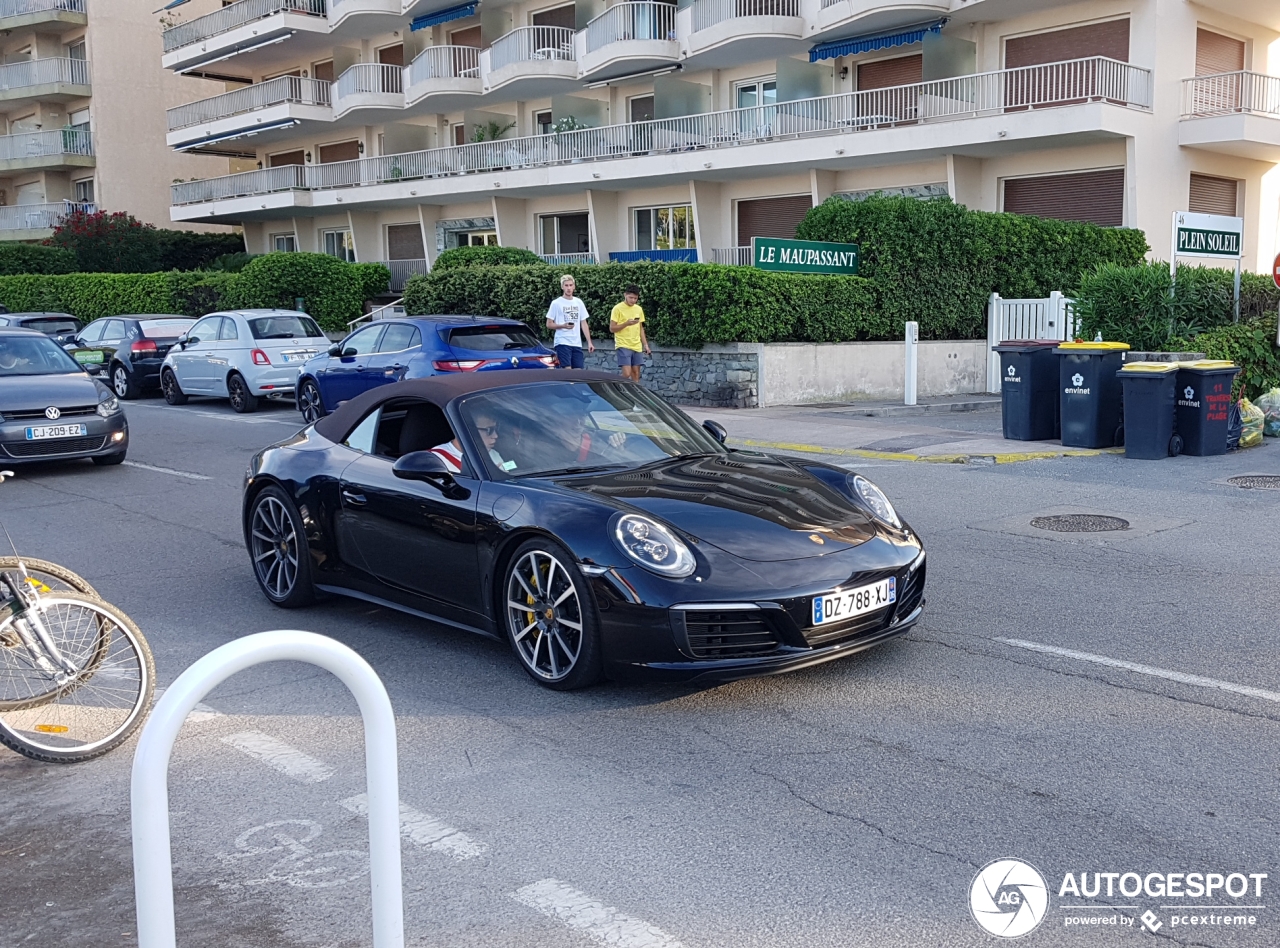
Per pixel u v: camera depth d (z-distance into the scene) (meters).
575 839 3.62
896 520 5.42
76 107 46.03
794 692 4.91
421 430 5.97
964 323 19.59
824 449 12.24
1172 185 22.70
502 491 5.25
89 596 4.64
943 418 15.45
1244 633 5.59
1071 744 4.27
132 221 41.69
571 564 4.78
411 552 5.64
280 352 17.73
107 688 4.77
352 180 37.50
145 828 1.98
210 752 4.47
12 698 4.44
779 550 4.78
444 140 37.44
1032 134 21.70
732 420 15.09
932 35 23.92
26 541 8.72
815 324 17.56
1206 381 11.11
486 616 5.31
